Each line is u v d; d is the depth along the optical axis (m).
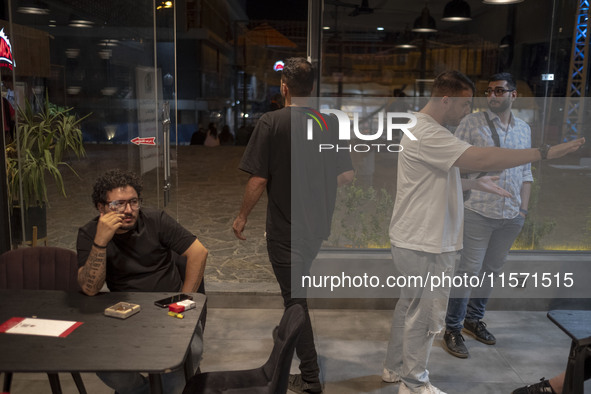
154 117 4.44
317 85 4.12
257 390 2.13
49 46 4.12
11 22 3.78
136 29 4.37
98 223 2.32
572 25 4.13
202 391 2.11
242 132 15.34
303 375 2.97
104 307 2.24
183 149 13.97
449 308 3.48
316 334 3.72
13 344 1.91
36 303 2.27
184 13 16.91
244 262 5.04
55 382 2.54
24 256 2.63
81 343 1.92
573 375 2.23
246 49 17.45
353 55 4.16
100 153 4.38
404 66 4.23
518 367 3.31
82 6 4.18
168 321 2.12
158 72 4.41
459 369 3.28
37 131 4.10
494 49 4.29
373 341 3.62
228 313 4.05
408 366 2.77
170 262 2.60
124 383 2.37
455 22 4.25
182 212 7.17
